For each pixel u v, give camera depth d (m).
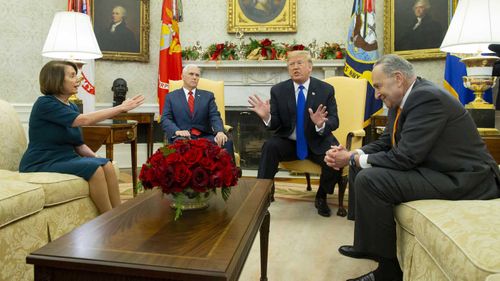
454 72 4.93
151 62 6.32
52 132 2.55
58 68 2.58
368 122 5.48
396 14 5.63
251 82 6.10
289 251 2.54
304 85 3.63
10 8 4.81
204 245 1.21
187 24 6.36
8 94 4.84
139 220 1.47
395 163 1.93
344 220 3.29
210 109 3.97
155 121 6.34
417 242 1.69
